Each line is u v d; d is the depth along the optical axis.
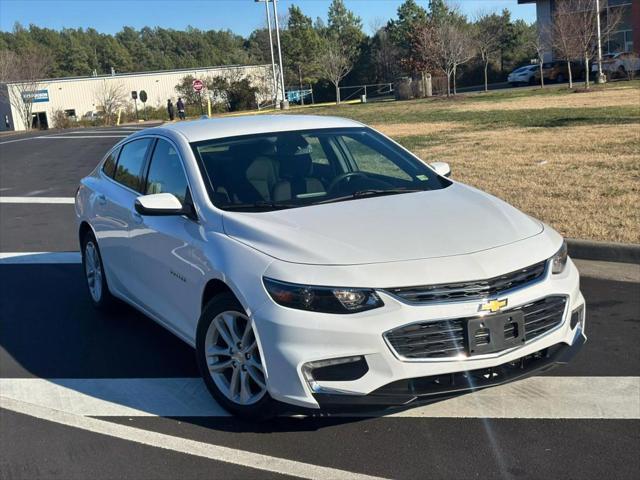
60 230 10.59
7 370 5.16
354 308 3.60
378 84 65.62
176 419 4.28
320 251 3.83
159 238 4.89
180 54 150.12
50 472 3.72
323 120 5.72
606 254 7.38
